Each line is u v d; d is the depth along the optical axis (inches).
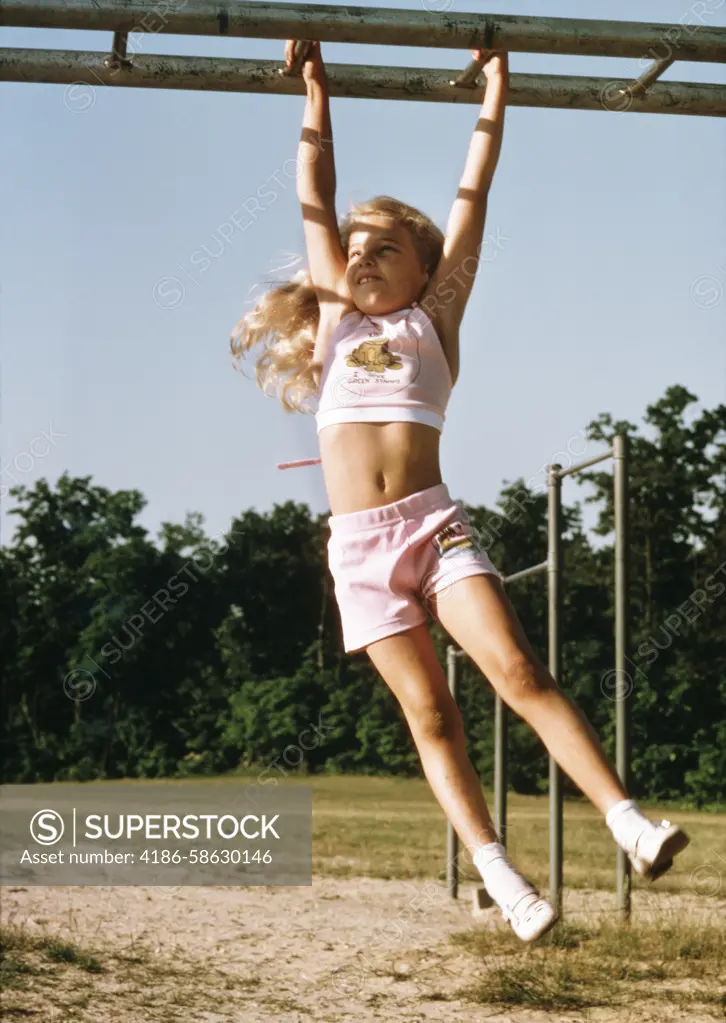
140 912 394.3
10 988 270.1
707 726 2079.2
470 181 136.1
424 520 119.7
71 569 2632.9
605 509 2338.8
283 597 2743.6
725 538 2252.7
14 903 400.5
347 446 123.5
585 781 104.3
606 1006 265.9
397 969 309.3
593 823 1106.1
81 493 2672.2
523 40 150.6
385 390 124.4
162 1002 266.2
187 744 2507.4
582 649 2129.7
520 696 108.0
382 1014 260.7
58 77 171.3
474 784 113.5
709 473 2347.4
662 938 325.1
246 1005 267.3
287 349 151.2
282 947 339.6
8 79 171.3
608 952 318.7
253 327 152.2
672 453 2353.6
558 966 300.0
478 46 150.9
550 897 374.9
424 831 866.1
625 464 370.6
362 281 130.0
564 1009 263.6
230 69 172.1
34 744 2503.7
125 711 2539.4
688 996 273.1
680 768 2031.3
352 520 120.4
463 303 131.1
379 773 2293.3
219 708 2546.8
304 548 2790.4
